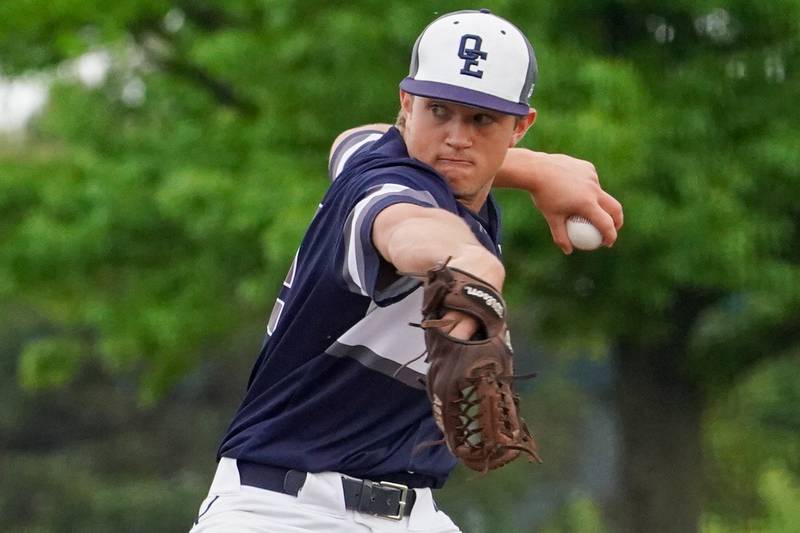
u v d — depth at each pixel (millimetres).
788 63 38875
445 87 10750
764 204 39156
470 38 10852
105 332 47281
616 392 47250
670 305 41500
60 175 48656
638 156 35062
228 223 39969
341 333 11359
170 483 105312
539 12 36969
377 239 9508
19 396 105938
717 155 37875
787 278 38281
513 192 36312
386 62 38594
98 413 107500
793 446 73062
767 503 60781
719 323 49312
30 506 100688
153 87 49719
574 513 66125
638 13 39281
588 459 105500
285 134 41375
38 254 45719
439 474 12273
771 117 38562
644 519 46500
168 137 47094
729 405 73125
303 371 11648
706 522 63625
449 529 12422
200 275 45625
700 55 39375
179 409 109438
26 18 47250
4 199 47594
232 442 12062
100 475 106875
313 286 11242
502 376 8828
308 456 11789
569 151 33781
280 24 39281
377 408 11789
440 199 10312
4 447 106938
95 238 45781
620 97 35375
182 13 50688
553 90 35469
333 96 38938
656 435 46312
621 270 38875
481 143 10922
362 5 37875
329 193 11148
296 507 11789
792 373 73875
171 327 45750
